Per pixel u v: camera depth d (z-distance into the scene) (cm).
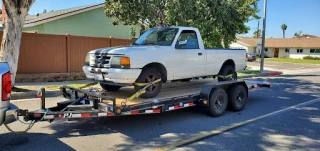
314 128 595
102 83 616
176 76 662
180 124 610
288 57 5484
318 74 2064
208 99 655
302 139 523
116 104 523
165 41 673
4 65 401
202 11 1423
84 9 1998
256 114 718
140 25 2106
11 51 929
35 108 750
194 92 679
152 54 599
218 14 1411
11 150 450
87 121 622
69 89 619
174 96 621
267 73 1992
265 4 2028
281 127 600
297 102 891
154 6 1482
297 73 2159
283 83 1437
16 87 998
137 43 716
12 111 394
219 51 780
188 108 761
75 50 1331
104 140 504
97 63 602
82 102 566
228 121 643
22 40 1161
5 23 923
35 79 1206
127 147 471
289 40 5619
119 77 557
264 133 556
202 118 663
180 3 1391
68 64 1310
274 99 942
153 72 601
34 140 499
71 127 579
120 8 1522
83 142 493
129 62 555
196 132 556
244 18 1587
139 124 605
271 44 5672
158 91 615
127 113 513
